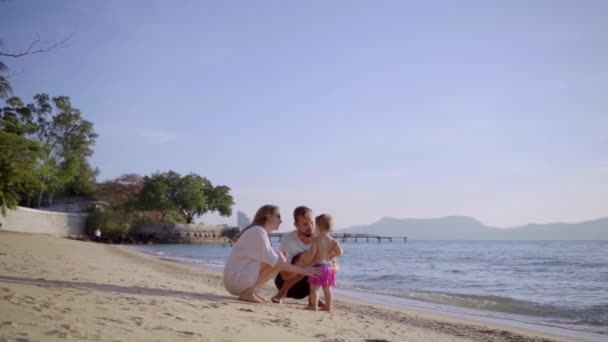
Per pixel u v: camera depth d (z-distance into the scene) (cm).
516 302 1241
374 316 840
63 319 357
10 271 774
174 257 3594
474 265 3188
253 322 492
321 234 726
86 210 7050
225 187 10231
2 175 3203
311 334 472
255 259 682
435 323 821
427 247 8906
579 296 1418
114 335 325
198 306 563
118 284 746
